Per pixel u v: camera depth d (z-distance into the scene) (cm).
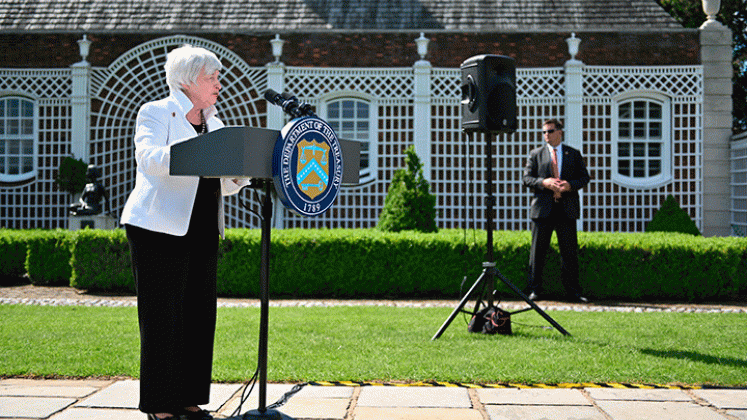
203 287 315
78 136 1304
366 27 1341
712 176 1293
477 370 423
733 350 489
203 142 264
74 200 1298
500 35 1315
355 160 315
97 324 596
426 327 593
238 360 447
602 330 575
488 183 582
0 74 1315
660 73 1287
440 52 1320
